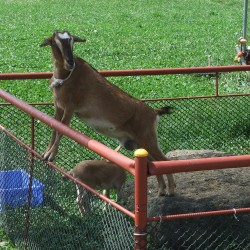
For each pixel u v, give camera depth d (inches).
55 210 277.9
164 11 1664.6
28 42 1151.0
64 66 308.3
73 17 1551.4
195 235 286.0
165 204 308.0
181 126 444.1
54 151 302.4
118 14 1601.9
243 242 285.4
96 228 245.1
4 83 702.5
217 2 1838.1
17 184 315.9
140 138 332.8
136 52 1041.5
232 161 214.7
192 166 210.8
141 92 685.3
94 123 327.0
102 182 343.3
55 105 326.3
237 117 455.5
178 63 929.5
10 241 327.9
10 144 317.4
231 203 306.3
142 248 209.2
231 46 1095.0
